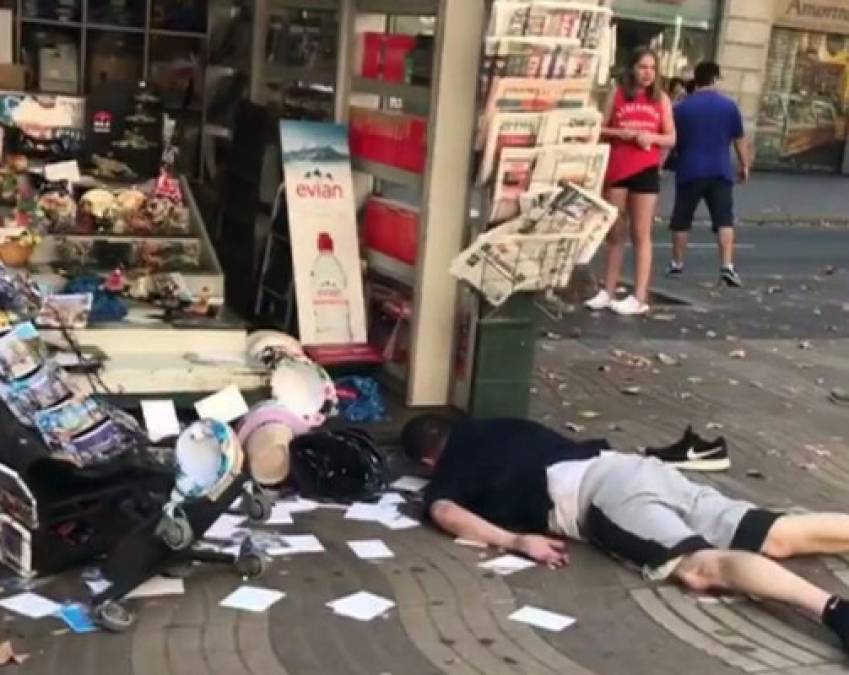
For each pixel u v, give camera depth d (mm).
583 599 4535
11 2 9102
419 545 4906
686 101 11594
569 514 4977
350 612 4293
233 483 4504
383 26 6863
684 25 20719
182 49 9570
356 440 5457
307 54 7352
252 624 4156
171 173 7250
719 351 8695
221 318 6281
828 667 4141
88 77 9438
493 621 4316
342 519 5113
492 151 5898
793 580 4426
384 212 6645
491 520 5105
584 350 8367
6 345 4707
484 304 6027
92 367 5656
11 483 4277
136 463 4531
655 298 10648
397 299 6504
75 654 3879
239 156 7496
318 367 5938
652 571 4711
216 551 4566
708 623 4406
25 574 4355
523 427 5250
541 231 5941
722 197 11547
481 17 5984
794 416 7184
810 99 23188
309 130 6637
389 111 6543
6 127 7078
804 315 10477
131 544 4301
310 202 6555
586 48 5918
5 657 3805
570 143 5992
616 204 9602
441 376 6340
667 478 4949
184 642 4000
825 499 5812
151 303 6332
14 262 6250
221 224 7695
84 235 6516
